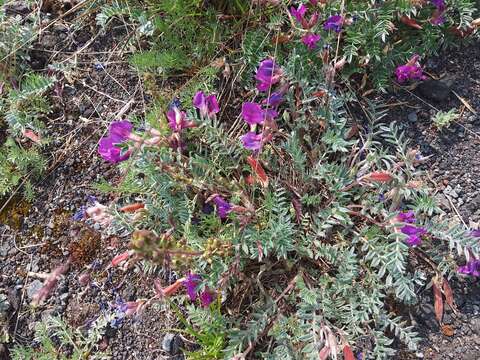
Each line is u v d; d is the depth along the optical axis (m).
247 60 0.44
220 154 0.43
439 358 0.39
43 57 0.49
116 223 0.41
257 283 0.40
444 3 0.43
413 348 0.38
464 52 0.44
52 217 0.45
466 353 0.39
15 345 0.43
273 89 0.44
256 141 0.40
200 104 0.41
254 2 0.45
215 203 0.41
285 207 0.42
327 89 0.41
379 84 0.43
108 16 0.47
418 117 0.44
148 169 0.41
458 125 0.43
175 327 0.42
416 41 0.44
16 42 0.48
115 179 0.45
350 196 0.42
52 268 0.44
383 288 0.40
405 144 0.40
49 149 0.47
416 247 0.41
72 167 0.46
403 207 0.41
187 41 0.45
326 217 0.40
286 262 0.41
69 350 0.43
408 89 0.44
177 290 0.42
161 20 0.44
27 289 0.44
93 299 0.43
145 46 0.48
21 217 0.46
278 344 0.40
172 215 0.42
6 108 0.47
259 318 0.39
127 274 0.43
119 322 0.43
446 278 0.41
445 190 0.42
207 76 0.44
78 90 0.48
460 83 0.44
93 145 0.46
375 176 0.38
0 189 0.46
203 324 0.39
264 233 0.39
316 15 0.40
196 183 0.41
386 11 0.42
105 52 0.48
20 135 0.47
